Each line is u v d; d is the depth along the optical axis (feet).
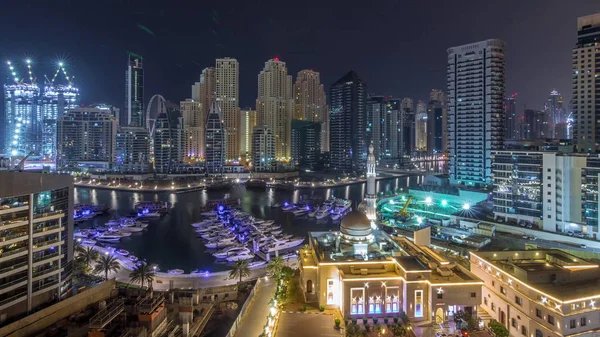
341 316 341.62
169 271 523.70
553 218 620.49
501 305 332.19
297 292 397.60
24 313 349.82
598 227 571.69
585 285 300.61
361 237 414.41
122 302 290.56
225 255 608.19
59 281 383.04
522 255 376.07
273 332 310.04
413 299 334.03
